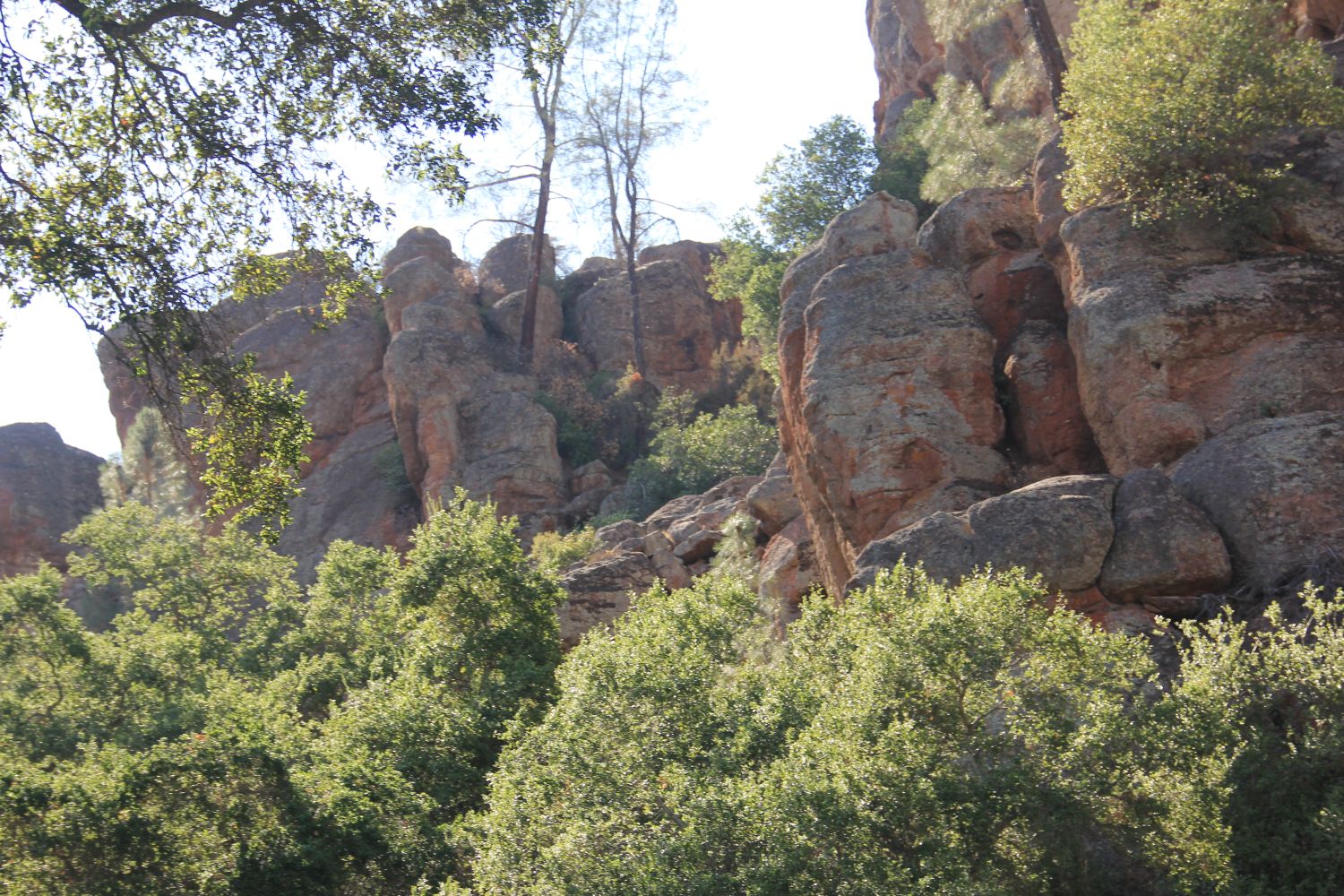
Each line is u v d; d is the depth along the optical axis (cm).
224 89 1152
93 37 1075
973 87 2777
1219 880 896
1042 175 1855
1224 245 1579
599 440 3981
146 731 1694
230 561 2748
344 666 2047
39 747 1767
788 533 2109
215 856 1183
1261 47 1666
